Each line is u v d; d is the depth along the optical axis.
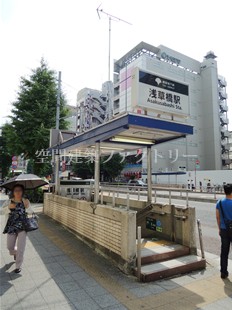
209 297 3.66
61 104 17.81
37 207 13.55
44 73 17.89
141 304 3.42
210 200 17.98
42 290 3.78
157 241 5.84
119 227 4.81
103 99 40.62
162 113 5.51
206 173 33.22
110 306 3.34
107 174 44.88
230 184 4.60
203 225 9.59
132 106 5.17
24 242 4.62
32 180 5.45
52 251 5.73
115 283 4.07
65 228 8.13
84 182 11.19
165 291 3.83
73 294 3.66
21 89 17.55
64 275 4.36
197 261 4.82
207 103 55.56
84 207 6.64
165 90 5.47
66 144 8.41
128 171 49.91
